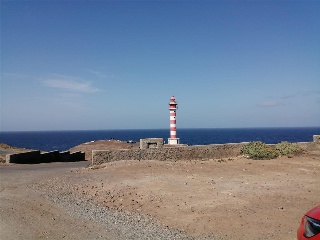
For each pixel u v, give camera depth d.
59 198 12.48
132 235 8.46
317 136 28.52
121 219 9.91
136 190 13.52
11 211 10.56
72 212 10.62
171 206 11.19
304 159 22.19
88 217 10.09
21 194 13.03
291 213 10.12
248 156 23.59
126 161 21.44
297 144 26.81
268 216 9.88
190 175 16.80
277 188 13.56
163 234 8.57
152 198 12.23
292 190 13.19
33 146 119.81
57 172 18.91
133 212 10.67
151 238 8.26
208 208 10.83
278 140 130.88
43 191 13.65
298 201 11.50
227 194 12.59
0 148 35.47
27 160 25.91
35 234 8.48
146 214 10.42
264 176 16.39
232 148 24.89
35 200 12.07
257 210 10.49
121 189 13.79
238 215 10.02
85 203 11.81
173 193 12.89
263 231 8.68
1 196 12.65
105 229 8.95
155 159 23.03
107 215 10.33
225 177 16.20
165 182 14.92
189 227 9.15
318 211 5.89
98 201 12.12
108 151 22.14
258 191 13.04
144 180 15.52
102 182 15.40
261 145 24.42
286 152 24.28
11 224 9.27
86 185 14.80
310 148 27.39
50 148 106.19
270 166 19.47
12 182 15.57
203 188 13.68
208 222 9.49
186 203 11.48
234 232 8.67
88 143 42.00
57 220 9.73
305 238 5.63
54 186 14.65
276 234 8.45
